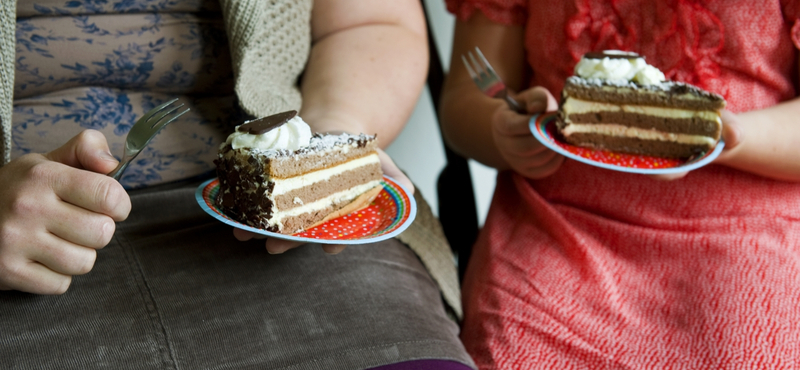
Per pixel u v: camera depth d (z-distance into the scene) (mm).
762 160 1107
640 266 1153
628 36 1177
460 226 1303
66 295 938
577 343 1077
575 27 1187
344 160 1039
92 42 1028
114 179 912
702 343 1054
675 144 1130
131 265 978
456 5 1296
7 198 903
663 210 1168
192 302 958
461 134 1280
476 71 1173
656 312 1105
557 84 1221
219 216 962
